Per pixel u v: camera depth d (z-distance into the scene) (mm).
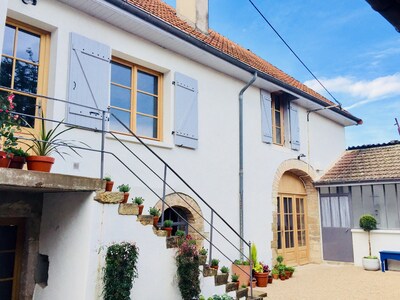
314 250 11883
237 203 8633
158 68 7332
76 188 4277
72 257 4531
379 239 10852
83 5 5938
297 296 7242
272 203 9820
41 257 5246
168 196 6977
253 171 9305
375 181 10727
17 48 5496
